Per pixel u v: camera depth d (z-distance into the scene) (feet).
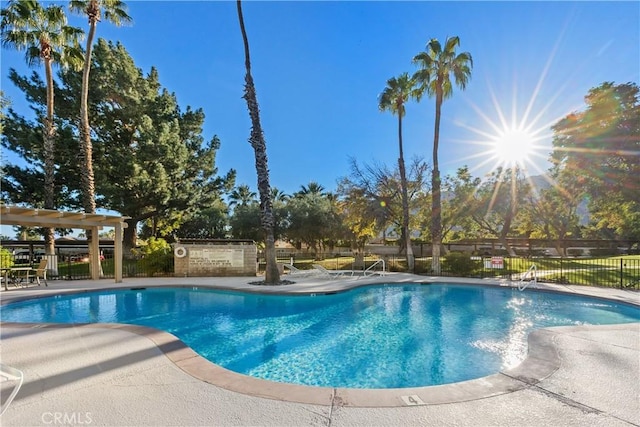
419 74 51.52
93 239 43.57
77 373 11.68
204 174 82.43
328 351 17.75
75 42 48.88
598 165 52.80
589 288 34.09
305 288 34.99
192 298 33.01
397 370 15.20
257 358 16.74
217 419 8.61
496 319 24.50
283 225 97.25
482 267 46.60
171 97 74.90
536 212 93.40
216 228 105.50
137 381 11.00
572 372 11.70
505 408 9.20
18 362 12.75
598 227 95.55
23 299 29.76
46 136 48.16
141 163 63.16
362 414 8.87
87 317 25.36
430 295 34.63
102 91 62.34
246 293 34.42
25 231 86.22
